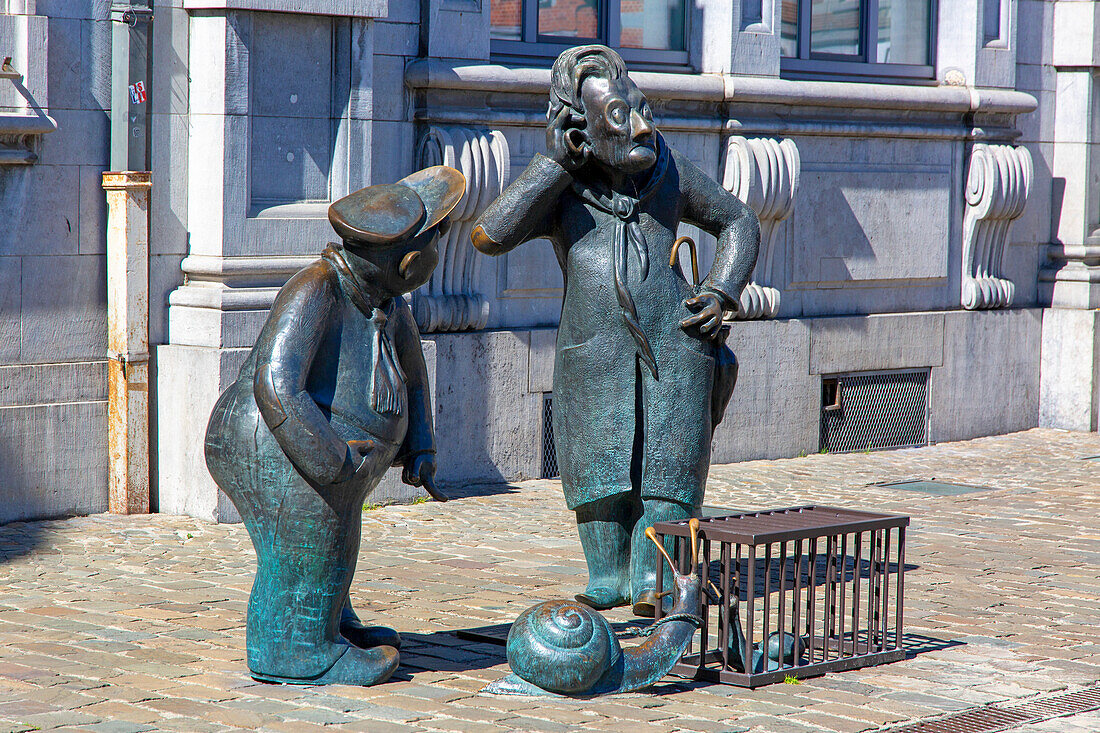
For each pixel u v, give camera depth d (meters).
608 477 8.19
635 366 8.13
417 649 7.70
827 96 15.64
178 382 11.48
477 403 13.40
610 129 7.89
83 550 10.22
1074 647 8.20
